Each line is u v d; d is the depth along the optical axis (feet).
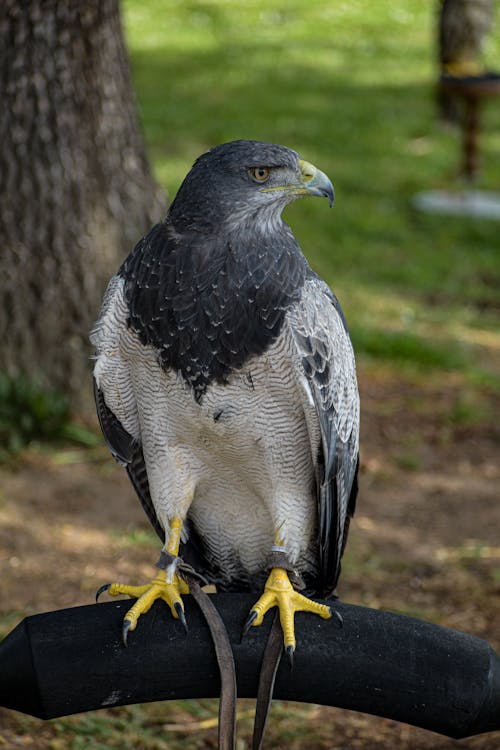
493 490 40.83
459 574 34.91
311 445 21.08
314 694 18.29
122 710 27.12
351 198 74.59
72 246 40.93
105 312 20.35
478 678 17.26
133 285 19.89
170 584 19.25
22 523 35.86
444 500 39.91
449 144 87.97
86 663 17.26
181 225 19.66
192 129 88.17
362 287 59.77
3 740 25.62
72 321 41.47
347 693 18.16
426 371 50.55
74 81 39.75
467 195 75.87
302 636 18.37
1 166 40.16
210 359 19.72
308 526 22.54
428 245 67.15
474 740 26.50
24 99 39.52
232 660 17.42
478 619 32.14
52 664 17.06
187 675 17.81
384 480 41.04
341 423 21.56
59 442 41.39
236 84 103.91
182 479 21.68
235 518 23.16
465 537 37.42
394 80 108.68
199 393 20.12
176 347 19.71
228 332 19.57
